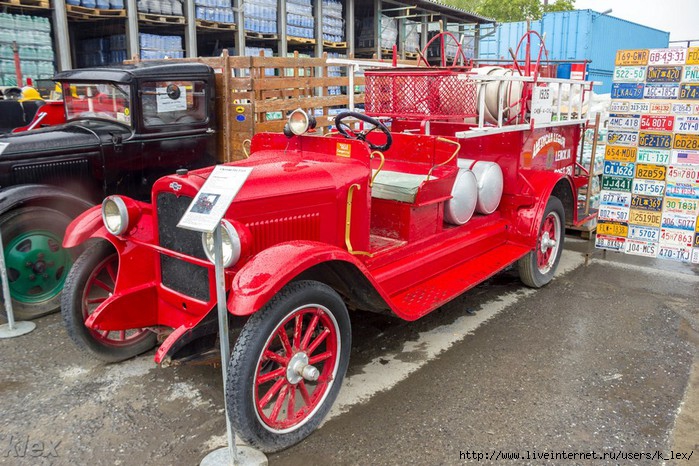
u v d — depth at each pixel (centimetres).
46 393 325
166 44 953
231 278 278
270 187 294
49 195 421
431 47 1558
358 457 269
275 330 259
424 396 322
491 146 479
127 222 310
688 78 505
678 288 503
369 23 1373
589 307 457
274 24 1102
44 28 797
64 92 529
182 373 349
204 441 282
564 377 344
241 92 572
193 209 238
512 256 455
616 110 544
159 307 327
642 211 551
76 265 338
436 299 366
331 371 295
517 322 427
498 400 319
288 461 266
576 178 579
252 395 252
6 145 398
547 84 491
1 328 407
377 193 381
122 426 294
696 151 513
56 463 264
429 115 411
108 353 351
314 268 301
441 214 405
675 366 359
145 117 495
